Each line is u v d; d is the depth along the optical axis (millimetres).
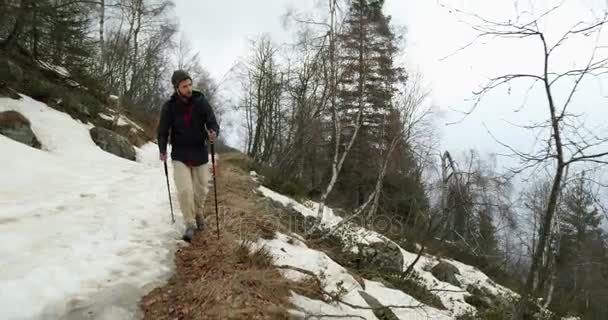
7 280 3285
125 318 3158
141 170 11891
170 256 4430
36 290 3227
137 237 4836
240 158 17578
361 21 13344
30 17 15172
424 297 10180
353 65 13297
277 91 25156
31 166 8727
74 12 18172
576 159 3918
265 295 3678
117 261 4031
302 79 17688
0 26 14867
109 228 5016
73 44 20062
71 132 13812
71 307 3125
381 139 17484
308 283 4410
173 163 4867
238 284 3678
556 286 16531
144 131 22344
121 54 26672
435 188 13414
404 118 16156
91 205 6148
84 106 17094
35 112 13633
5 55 15234
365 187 20719
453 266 15664
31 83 15125
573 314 14867
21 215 5137
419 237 16766
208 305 3379
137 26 25469
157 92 40688
